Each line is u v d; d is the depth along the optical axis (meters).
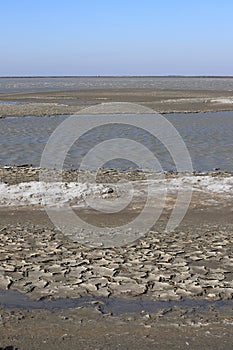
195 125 25.92
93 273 7.34
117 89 68.69
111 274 7.30
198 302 6.44
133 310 6.22
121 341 5.48
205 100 43.25
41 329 5.75
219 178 13.19
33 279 7.17
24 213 10.45
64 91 63.31
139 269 7.48
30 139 21.11
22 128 24.89
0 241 8.75
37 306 6.37
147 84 99.94
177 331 5.69
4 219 10.05
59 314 6.14
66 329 5.75
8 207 10.85
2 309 6.28
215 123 26.78
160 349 5.31
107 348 5.34
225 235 9.05
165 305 6.36
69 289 6.84
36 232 9.25
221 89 70.69
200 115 31.47
